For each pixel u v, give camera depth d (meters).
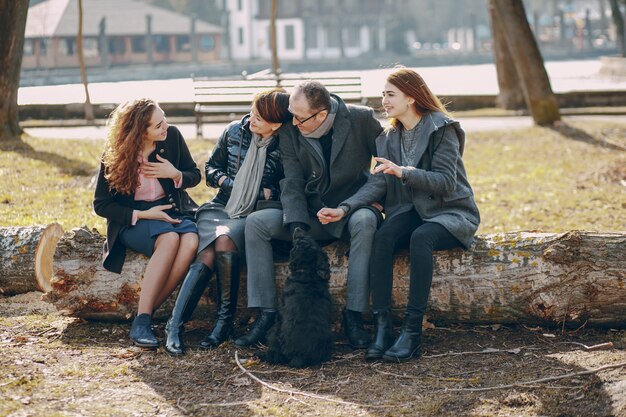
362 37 85.81
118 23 66.62
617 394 4.97
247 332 6.07
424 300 5.72
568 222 9.98
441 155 5.95
